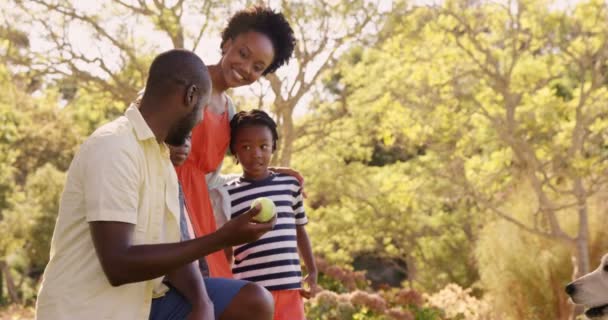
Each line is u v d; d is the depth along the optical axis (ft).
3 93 53.88
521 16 51.42
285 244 14.28
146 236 9.41
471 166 55.16
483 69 51.06
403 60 54.44
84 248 9.06
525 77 51.78
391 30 51.70
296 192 15.05
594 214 50.52
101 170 8.84
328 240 72.33
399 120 52.80
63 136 78.59
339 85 72.95
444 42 53.01
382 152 92.48
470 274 72.95
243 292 10.60
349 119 58.70
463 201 68.23
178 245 8.84
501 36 52.37
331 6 49.83
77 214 9.06
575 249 47.93
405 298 35.96
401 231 73.26
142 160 9.26
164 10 47.39
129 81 51.90
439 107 51.55
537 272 48.11
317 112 58.44
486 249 50.78
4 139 68.64
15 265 90.89
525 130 50.39
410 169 66.33
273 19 14.24
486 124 53.83
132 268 8.71
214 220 13.43
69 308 8.95
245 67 14.01
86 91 52.54
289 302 14.12
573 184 51.06
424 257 76.89
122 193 8.84
